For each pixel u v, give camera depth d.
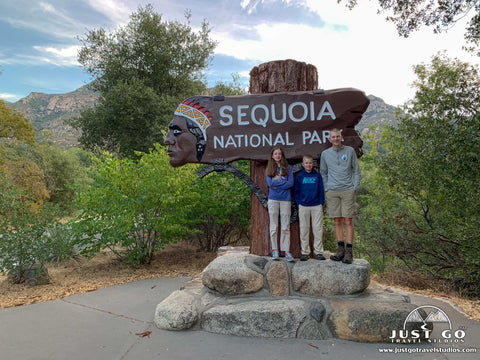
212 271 4.21
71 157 23.41
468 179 6.20
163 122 19.16
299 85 5.03
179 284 5.92
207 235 9.14
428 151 7.17
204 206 7.95
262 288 4.15
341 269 4.09
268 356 3.09
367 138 16.47
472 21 6.80
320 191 4.40
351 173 4.31
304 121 4.71
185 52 22.36
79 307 4.53
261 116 4.76
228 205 8.04
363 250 10.32
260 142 4.74
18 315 4.18
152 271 7.11
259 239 4.75
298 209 4.49
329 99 4.70
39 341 3.38
